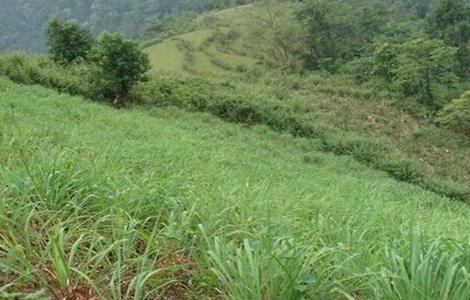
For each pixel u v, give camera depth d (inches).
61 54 1330.0
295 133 1311.5
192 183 223.0
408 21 3006.9
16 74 1107.3
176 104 1294.3
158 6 4852.4
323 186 542.0
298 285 112.7
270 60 2527.1
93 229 139.5
